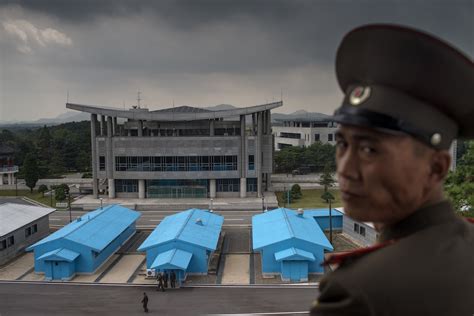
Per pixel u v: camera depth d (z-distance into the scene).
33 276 29.14
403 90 1.75
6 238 32.19
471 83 1.75
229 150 52.66
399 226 1.78
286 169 79.06
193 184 54.19
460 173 20.34
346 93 1.96
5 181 70.69
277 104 51.50
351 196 1.75
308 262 28.33
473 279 1.60
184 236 29.44
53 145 80.62
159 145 52.66
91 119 53.25
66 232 30.78
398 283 1.51
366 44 1.83
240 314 22.98
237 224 42.84
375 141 1.67
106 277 28.80
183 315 22.98
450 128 1.80
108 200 53.31
